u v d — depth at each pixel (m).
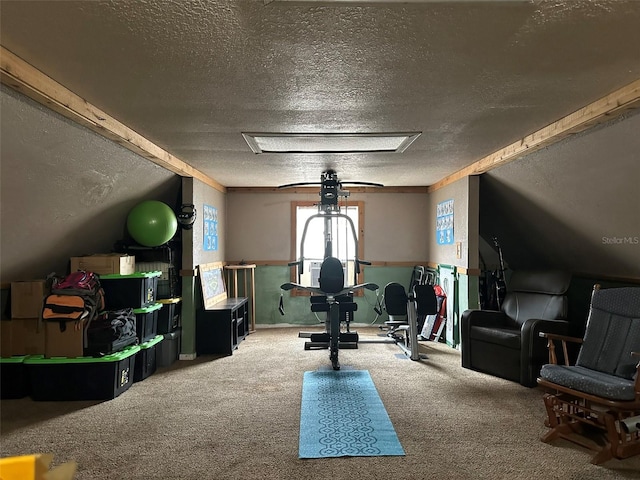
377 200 7.20
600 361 3.07
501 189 4.94
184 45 2.03
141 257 4.91
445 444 2.79
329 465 2.53
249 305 6.88
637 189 3.27
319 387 3.94
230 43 2.02
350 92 2.66
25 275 4.09
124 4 1.69
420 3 1.68
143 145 3.68
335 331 4.71
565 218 4.35
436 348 5.57
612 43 2.02
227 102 2.82
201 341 5.25
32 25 1.85
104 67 2.28
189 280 5.13
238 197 7.14
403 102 2.84
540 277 4.71
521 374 4.01
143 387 4.01
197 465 2.54
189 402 3.59
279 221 7.17
